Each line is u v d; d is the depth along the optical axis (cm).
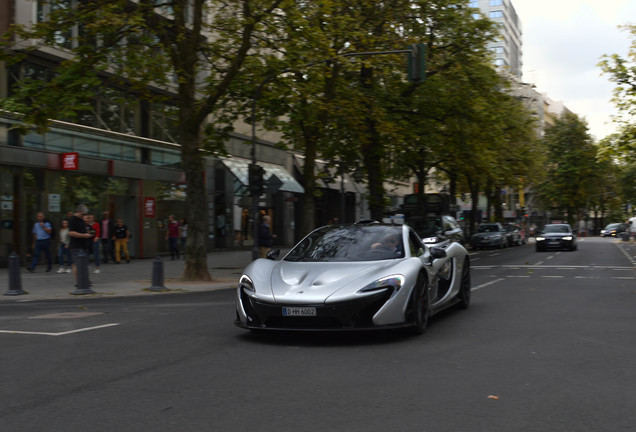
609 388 484
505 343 678
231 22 1705
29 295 1328
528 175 4566
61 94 1463
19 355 628
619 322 827
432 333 747
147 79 1600
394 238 796
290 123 2017
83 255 1354
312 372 543
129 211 2684
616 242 5416
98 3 1512
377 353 627
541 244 3566
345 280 683
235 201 3403
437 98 2459
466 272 988
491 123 2661
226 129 1908
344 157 2577
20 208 2125
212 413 420
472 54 2533
